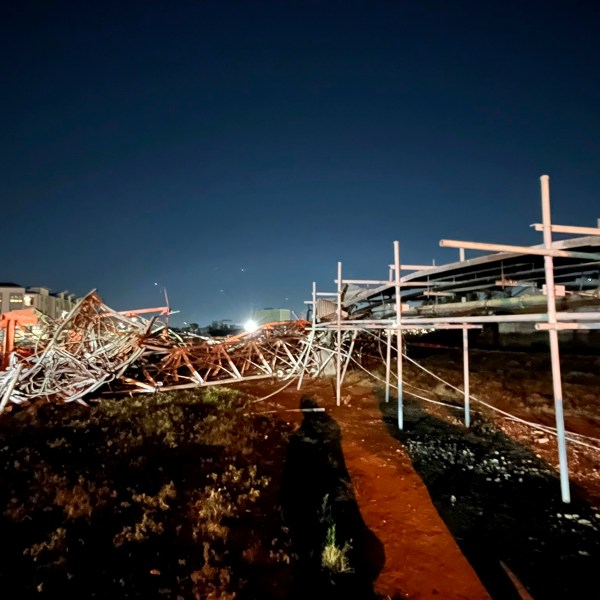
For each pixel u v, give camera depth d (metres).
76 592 3.84
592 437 9.22
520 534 5.46
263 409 12.32
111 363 13.41
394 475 7.41
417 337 26.02
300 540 5.14
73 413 10.81
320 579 4.43
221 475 6.89
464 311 16.33
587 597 4.25
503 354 18.94
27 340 16.70
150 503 5.64
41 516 5.12
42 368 12.61
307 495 6.45
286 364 18.39
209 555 4.58
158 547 4.68
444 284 14.41
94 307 13.44
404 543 5.28
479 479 7.23
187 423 9.98
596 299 11.70
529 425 10.27
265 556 4.73
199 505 5.72
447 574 4.66
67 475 6.31
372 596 4.26
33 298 48.50
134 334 14.27
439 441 9.31
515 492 6.71
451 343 23.72
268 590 4.17
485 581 4.53
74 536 4.72
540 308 14.16
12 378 11.74
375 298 19.72
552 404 11.63
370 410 12.27
